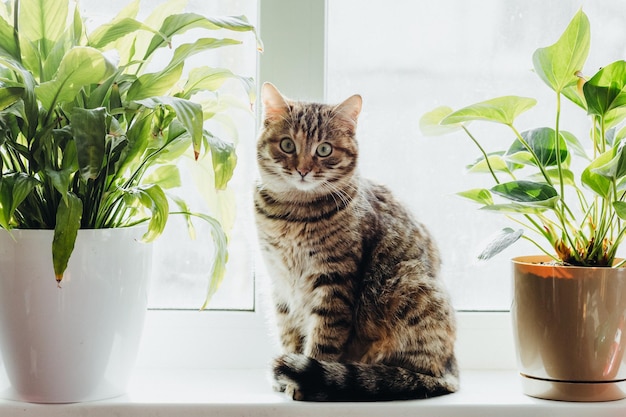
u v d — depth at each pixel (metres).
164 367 1.67
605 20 1.74
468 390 1.49
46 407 1.32
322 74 1.67
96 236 1.28
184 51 1.31
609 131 1.50
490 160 1.51
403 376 1.41
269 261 1.58
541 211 1.37
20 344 1.30
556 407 1.37
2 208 1.20
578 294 1.35
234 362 1.68
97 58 1.17
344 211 1.51
